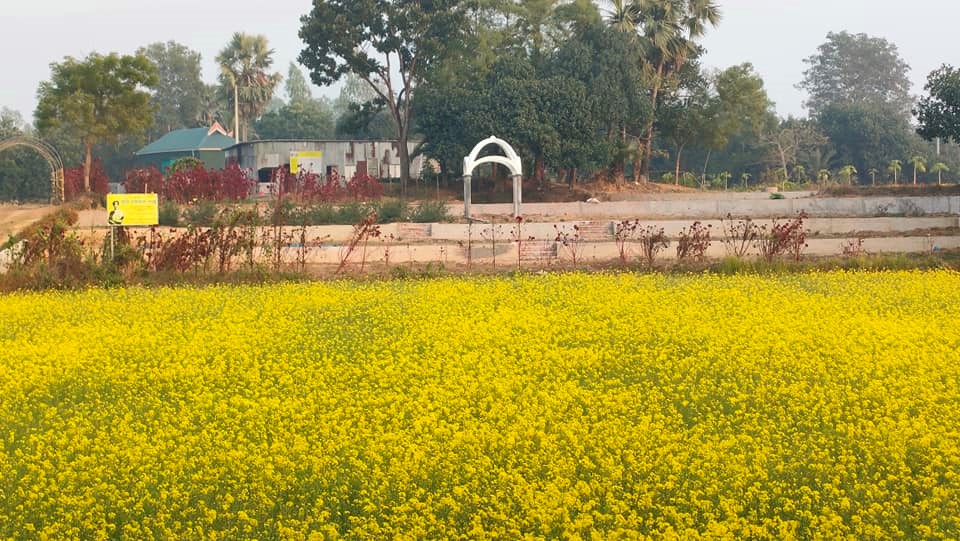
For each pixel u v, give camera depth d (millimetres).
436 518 11508
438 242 36844
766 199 47844
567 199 53719
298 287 27062
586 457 12703
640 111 55156
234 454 12789
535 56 56781
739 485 11938
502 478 12117
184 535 11062
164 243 30859
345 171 62406
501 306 23531
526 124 51156
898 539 11039
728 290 25578
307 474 12586
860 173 89250
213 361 18109
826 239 35406
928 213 43969
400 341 19391
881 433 13609
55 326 21688
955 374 17156
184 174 47406
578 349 18375
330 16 54188
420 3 55375
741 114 61875
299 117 94750
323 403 15461
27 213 41875
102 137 51156
